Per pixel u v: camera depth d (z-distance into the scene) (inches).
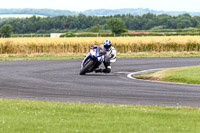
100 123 1023.0
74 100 1487.5
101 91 1721.2
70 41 5172.2
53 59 3868.1
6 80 2101.4
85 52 5255.9
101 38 5546.3
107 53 2309.3
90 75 2390.5
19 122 1027.3
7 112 1173.7
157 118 1103.0
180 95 1610.5
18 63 3287.4
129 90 1753.2
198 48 5477.4
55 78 2213.3
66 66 3019.2
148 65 3169.3
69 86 1877.5
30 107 1267.2
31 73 2480.3
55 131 932.0
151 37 5930.1
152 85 1930.4
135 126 989.2
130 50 5364.2
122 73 2546.8
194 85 1929.1
